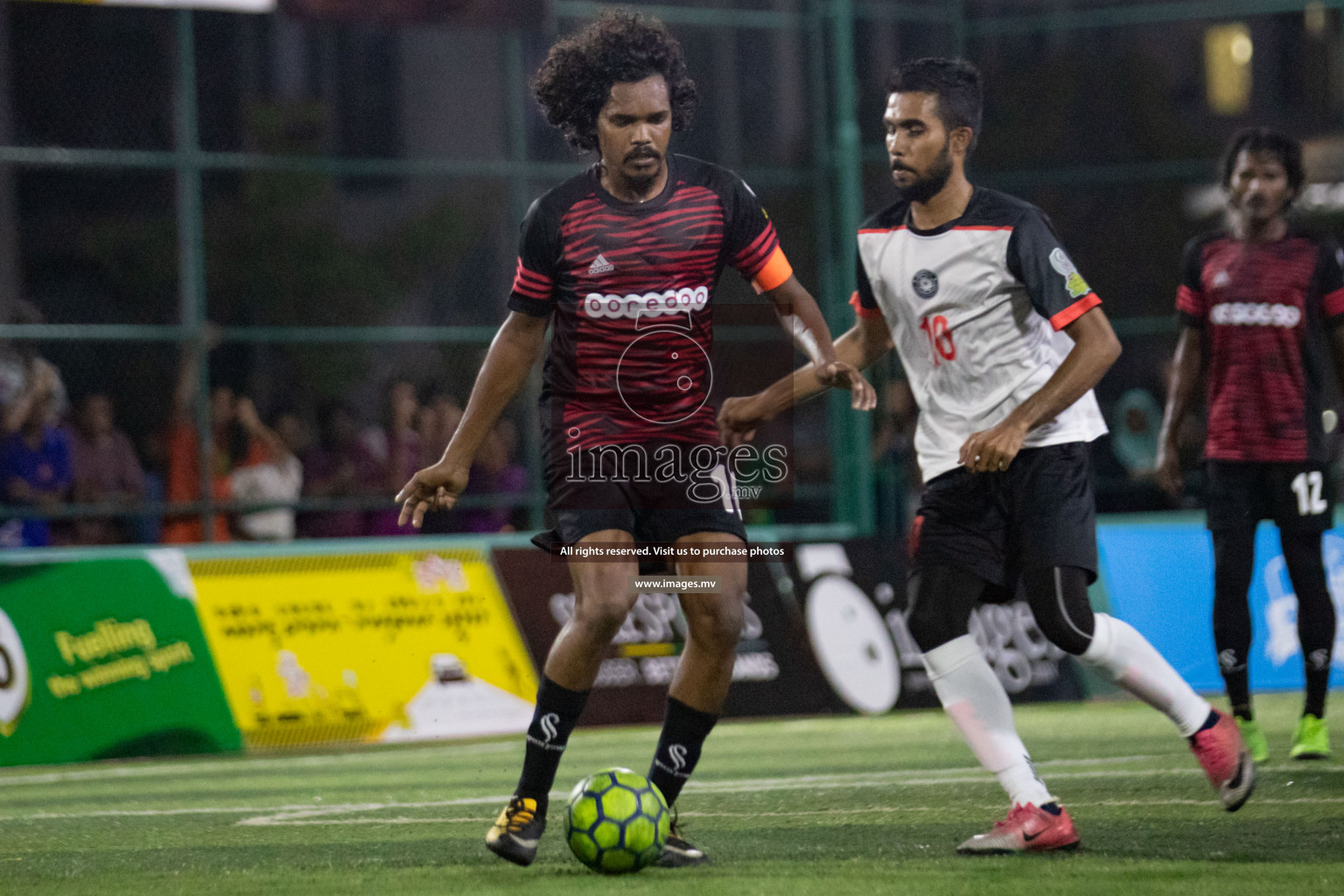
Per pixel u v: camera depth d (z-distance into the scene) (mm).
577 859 13672
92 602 28109
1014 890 11992
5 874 14531
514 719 30328
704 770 22703
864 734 27750
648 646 30984
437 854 14906
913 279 14930
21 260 47156
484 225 54156
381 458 35938
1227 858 13430
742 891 12148
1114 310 41312
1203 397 39031
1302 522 21312
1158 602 34594
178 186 34000
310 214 50594
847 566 33438
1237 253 21531
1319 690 21438
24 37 44781
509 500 35500
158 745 27812
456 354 36625
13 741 26938
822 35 37812
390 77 56719
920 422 15312
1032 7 45812
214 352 37406
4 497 32406
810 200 37781
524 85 37156
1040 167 43844
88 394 34594
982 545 14664
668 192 13703
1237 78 44250
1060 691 33094
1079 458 14602
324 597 29750
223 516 33938
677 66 13859
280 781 23188
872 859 13812
